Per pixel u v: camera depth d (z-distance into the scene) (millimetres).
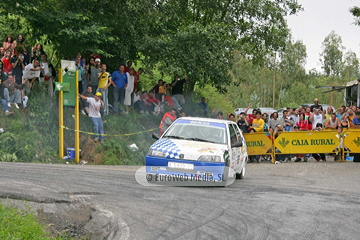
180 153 13195
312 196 12203
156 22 27922
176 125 15211
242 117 24859
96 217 8953
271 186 13930
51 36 23609
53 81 22797
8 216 7809
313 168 20031
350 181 15539
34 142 19109
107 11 25406
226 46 28969
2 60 19500
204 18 33125
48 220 8766
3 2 21406
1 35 27328
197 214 9703
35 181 11906
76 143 19891
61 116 19562
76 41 23656
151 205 10336
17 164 15297
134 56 28406
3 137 18281
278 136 23703
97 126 21109
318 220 9492
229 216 9625
